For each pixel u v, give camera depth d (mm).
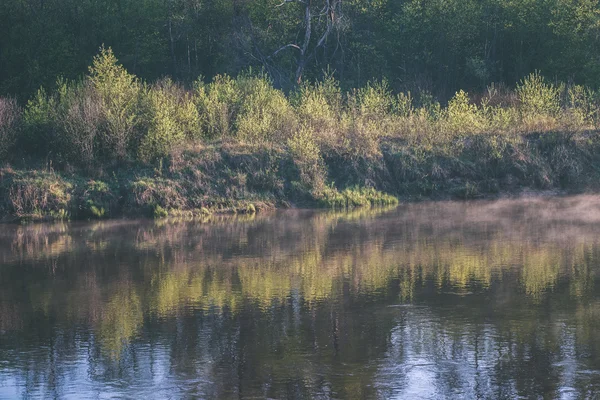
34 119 51594
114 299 27922
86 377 20500
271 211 48219
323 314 25641
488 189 52188
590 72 75562
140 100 53500
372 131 53969
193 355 21953
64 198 46062
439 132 54781
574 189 52812
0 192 46000
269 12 84375
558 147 54188
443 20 80312
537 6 78250
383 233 39656
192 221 44781
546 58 78500
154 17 80438
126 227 42875
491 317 24938
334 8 81500
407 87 76500
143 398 19078
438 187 51906
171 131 50625
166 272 31844
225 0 82188
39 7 74688
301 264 32938
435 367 20766
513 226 40969
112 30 76750
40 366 21328
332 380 20016
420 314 25438
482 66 77562
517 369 20484
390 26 84000
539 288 28359
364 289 28703
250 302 27188
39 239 39562
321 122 55500
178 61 83000
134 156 50312
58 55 71688
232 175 49438
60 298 28188
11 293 29031
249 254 35094
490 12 81312
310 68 85938
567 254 33875
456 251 34969
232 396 19109
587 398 18594
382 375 20266
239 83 61250
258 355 21859
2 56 70562
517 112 59312
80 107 50938
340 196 49625
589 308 25703
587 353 21484
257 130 53125
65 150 49562
